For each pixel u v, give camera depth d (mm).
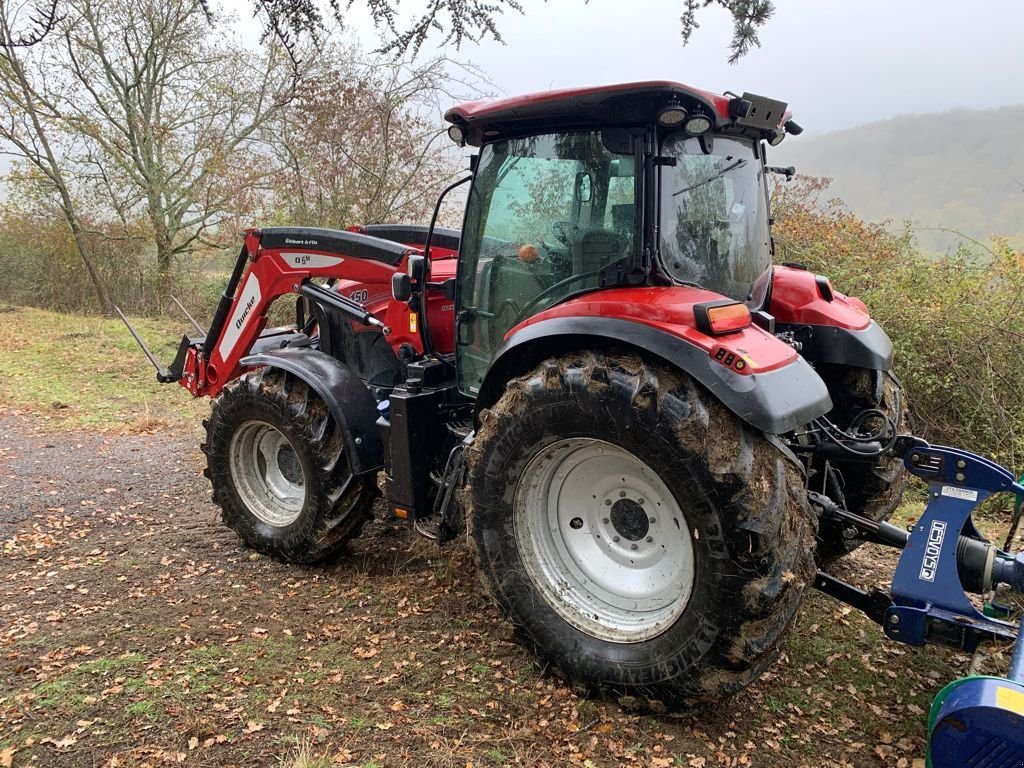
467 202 3391
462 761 2453
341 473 3793
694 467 2396
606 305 2693
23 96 13398
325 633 3285
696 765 2473
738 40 2287
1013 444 4980
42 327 13070
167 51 13664
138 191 14594
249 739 2545
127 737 2551
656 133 2744
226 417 4086
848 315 3607
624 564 2879
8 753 2457
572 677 2820
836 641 3242
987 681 1910
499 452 2881
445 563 3975
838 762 2512
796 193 8328
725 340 2516
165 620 3408
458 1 2508
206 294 14031
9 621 3400
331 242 4113
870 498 3564
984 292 5812
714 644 2445
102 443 6527
